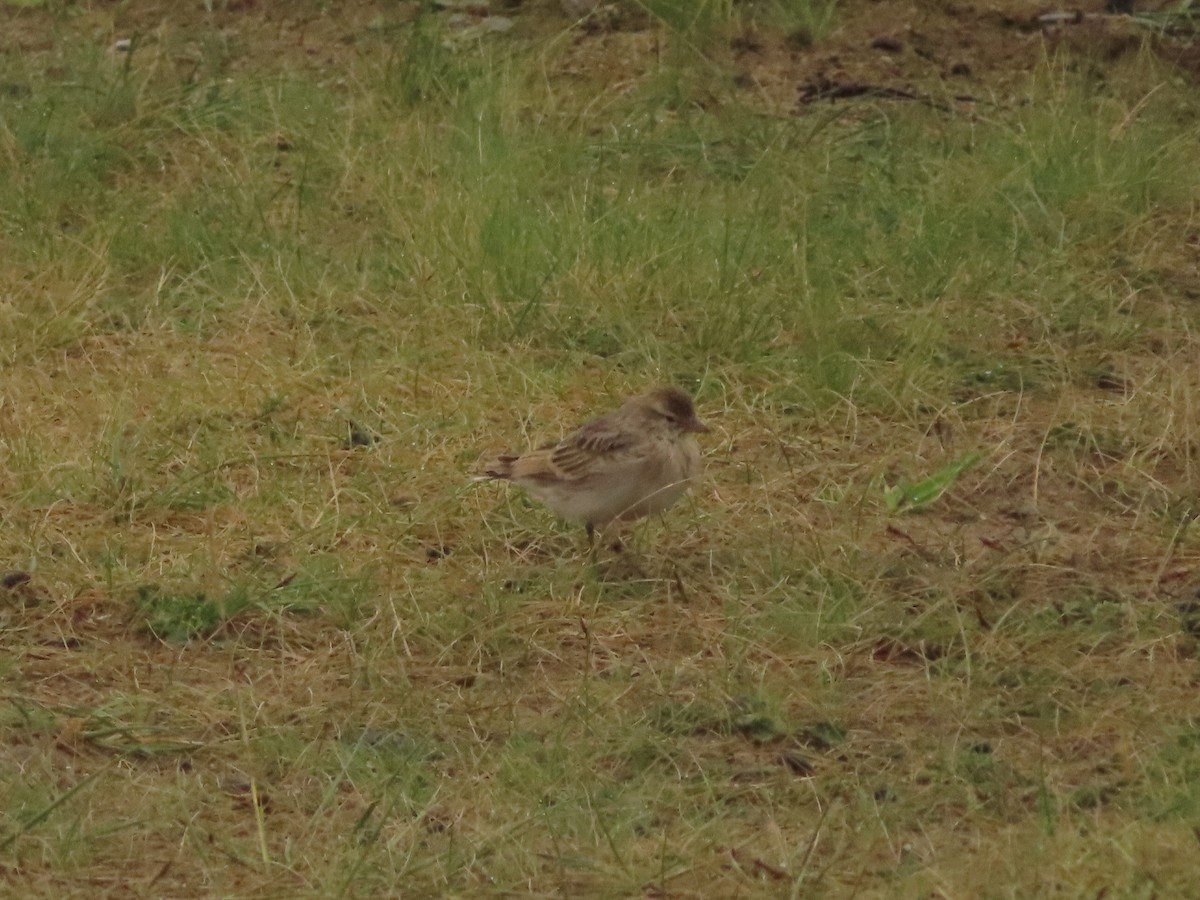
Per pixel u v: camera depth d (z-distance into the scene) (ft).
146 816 30.27
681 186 55.36
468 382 45.24
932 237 51.80
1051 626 36.11
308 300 49.08
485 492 40.86
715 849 29.25
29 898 28.02
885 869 28.68
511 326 47.78
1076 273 50.96
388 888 28.30
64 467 40.93
